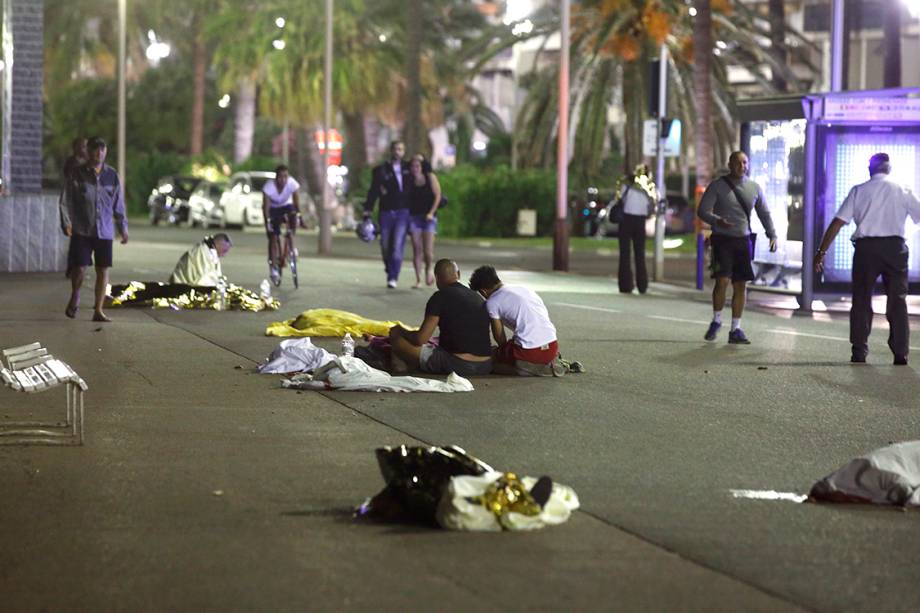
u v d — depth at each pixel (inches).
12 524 469.4
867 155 1353.3
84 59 4909.0
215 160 4471.0
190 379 806.5
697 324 1194.0
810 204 1342.3
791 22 4771.2
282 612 376.8
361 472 556.1
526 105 3006.9
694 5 2129.7
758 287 1425.9
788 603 389.1
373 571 414.6
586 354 956.6
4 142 1739.7
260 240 2699.3
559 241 1951.3
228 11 4042.8
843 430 669.3
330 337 1035.9
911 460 516.4
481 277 839.7
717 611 380.8
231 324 1119.0
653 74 1756.9
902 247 924.0
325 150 2325.3
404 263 2100.1
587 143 2967.5
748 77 4744.1
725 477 556.4
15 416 669.9
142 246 2379.4
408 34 2997.0
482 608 380.5
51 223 1696.6
